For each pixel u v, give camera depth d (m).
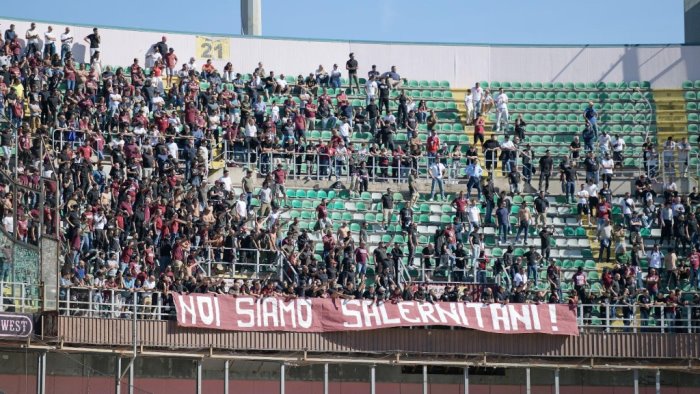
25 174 66.50
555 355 68.75
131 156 74.00
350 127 86.50
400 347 68.12
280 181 77.50
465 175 84.94
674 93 95.62
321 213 76.50
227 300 66.31
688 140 93.25
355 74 91.75
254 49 93.81
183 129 78.88
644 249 79.56
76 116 77.19
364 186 81.25
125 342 64.69
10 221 63.31
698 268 75.81
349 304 67.69
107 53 90.25
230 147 80.75
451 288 70.94
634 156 90.75
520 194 82.69
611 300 71.50
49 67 80.88
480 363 68.69
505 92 94.88
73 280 65.12
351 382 71.19
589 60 96.88
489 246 78.38
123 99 79.44
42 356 63.31
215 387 69.56
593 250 79.62
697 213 79.50
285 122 82.19
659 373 69.75
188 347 65.69
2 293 59.66
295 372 70.88
